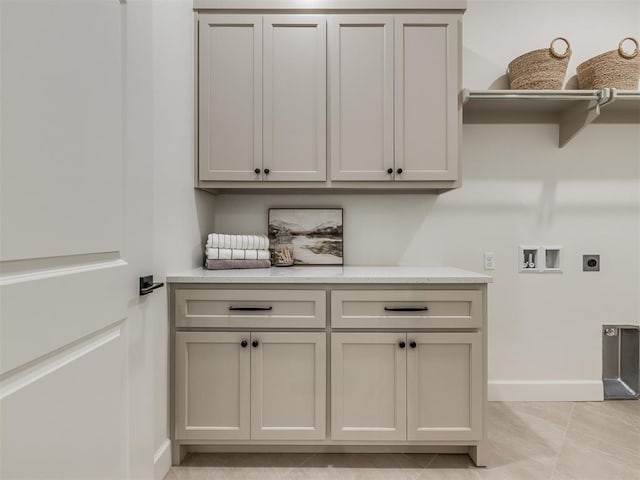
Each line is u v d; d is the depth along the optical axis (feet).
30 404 2.30
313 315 5.35
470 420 5.32
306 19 6.21
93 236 2.94
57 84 2.53
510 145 7.47
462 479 5.06
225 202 7.46
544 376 7.47
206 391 5.33
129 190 3.52
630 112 7.32
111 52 3.20
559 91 6.39
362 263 7.50
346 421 5.35
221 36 6.22
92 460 2.93
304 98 6.26
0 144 2.10
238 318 5.33
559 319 7.48
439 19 6.22
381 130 6.27
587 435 6.12
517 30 7.42
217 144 6.25
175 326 5.32
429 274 5.68
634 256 7.46
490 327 7.48
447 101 6.26
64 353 2.63
